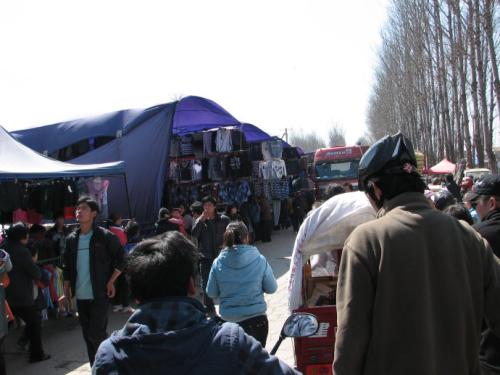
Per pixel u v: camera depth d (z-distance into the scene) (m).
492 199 3.45
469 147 24.61
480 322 2.14
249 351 1.61
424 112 43.47
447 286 2.04
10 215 10.14
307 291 4.59
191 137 15.72
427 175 29.25
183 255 1.76
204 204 8.44
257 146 18.81
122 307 9.20
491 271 2.20
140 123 13.82
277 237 19.88
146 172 13.53
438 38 28.20
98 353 1.62
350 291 2.08
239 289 4.57
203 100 14.45
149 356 1.54
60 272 8.81
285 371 1.64
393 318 2.01
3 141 8.81
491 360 2.71
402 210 2.17
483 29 19.88
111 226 9.47
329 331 3.77
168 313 1.65
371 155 2.33
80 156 13.88
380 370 2.01
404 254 2.04
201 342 1.58
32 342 6.70
